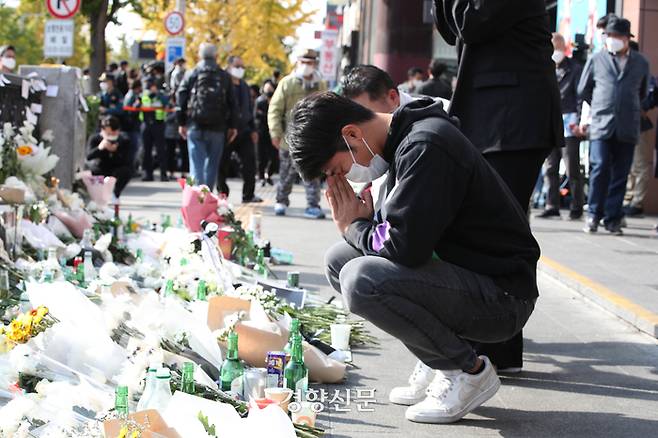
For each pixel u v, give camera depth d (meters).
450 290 4.75
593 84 12.46
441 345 4.86
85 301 5.09
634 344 6.96
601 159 12.38
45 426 3.97
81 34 41.09
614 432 4.99
